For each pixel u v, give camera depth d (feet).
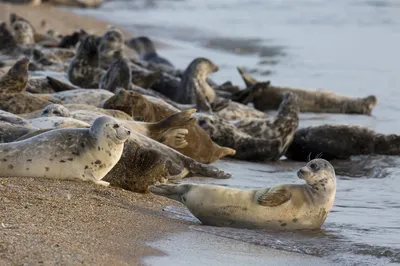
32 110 148.87
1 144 103.76
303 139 165.17
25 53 263.70
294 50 345.92
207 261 80.23
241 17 458.50
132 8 509.35
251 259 82.79
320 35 384.88
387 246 90.79
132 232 86.43
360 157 160.15
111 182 108.58
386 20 421.59
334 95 225.97
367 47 347.77
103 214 90.68
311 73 289.12
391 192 127.13
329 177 96.32
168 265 77.10
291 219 95.50
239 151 158.40
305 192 96.48
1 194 90.94
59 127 117.91
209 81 239.09
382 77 278.87
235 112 195.21
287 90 226.17
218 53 351.46
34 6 443.32
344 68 298.76
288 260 83.76
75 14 440.04
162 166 108.37
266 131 164.45
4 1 445.78
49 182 101.09
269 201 94.38
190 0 540.52
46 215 85.81
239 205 95.61
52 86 180.55
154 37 394.11
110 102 146.41
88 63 203.31
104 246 79.05
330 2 488.44
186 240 86.84
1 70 184.24
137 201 102.47
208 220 96.78
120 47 225.97
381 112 225.35
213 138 157.79
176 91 214.90
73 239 78.79
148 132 129.70
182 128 135.23
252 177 135.33
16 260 69.72
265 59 328.90
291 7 483.51
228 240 89.40
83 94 163.53
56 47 290.15
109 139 103.55
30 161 102.37
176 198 98.89
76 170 103.55
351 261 85.10
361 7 462.19
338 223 102.94
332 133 162.81
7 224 80.02
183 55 343.05
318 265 83.10
